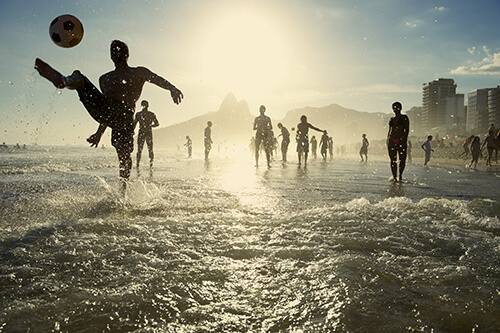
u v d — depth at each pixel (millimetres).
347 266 1526
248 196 3875
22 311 1080
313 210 2795
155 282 1335
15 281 1311
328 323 1048
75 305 1131
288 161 15742
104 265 1504
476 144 14500
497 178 7766
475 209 2863
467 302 1187
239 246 1851
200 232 2133
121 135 3762
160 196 3627
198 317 1084
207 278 1398
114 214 2701
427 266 1540
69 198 3400
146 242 1870
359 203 3141
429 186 5605
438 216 2627
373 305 1161
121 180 3920
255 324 1052
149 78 3855
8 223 2314
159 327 1020
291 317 1091
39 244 1767
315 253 1723
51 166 8414
